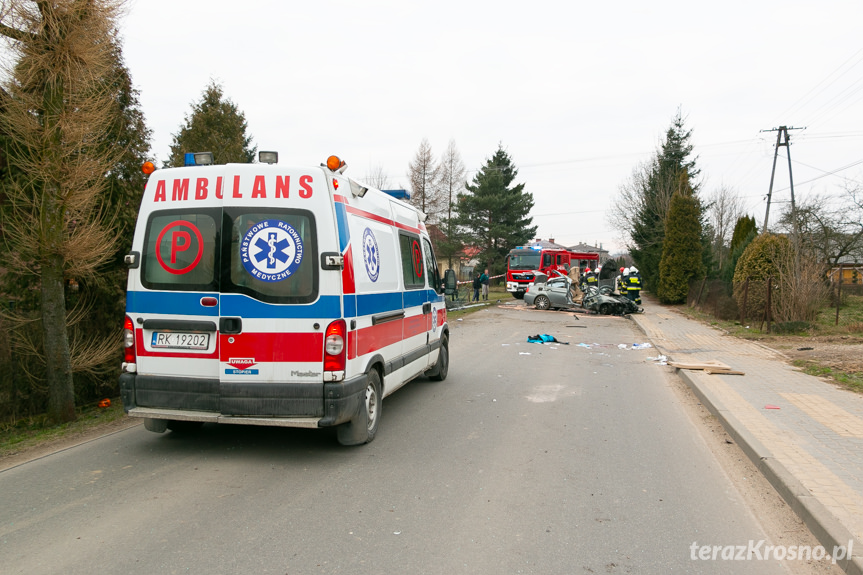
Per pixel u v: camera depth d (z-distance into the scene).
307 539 3.61
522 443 5.81
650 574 3.25
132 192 7.78
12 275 6.55
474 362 11.21
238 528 3.75
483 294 30.53
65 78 6.11
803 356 11.36
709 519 4.04
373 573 3.19
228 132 14.44
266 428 6.27
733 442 6.00
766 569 3.34
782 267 16.12
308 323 4.89
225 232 4.99
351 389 5.05
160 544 3.51
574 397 8.09
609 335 16.22
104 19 6.32
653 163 38.34
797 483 4.45
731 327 17.33
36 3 5.94
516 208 47.53
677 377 9.93
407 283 7.05
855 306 20.42
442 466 5.07
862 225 25.38
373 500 4.27
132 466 4.97
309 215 4.96
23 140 6.04
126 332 5.17
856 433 5.93
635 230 38.97
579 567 3.31
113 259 7.36
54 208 6.11
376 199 6.22
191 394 5.01
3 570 3.17
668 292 28.67
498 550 3.50
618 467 5.12
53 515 3.92
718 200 50.59
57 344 6.37
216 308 4.95
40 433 6.03
